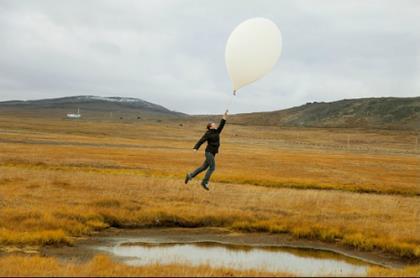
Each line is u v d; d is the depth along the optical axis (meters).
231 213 24.30
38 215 21.73
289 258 18.14
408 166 75.25
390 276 12.88
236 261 17.16
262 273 12.41
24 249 17.56
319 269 16.45
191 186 34.28
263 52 15.09
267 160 73.38
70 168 46.88
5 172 36.97
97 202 25.53
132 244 19.48
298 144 163.00
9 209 22.23
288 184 43.66
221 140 163.00
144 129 195.25
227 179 43.97
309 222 23.31
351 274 14.06
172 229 22.52
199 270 12.24
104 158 60.38
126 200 26.44
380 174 59.19
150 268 12.43
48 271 12.02
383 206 29.86
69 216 22.09
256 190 34.69
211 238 21.09
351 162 78.44
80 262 15.99
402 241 20.25
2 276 11.17
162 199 27.86
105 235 20.81
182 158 68.56
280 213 25.67
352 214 26.16
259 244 20.31
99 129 177.50
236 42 15.35
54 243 18.64
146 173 46.12
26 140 95.00
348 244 20.53
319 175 53.62
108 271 11.79
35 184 30.95
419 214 27.36
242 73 15.29
